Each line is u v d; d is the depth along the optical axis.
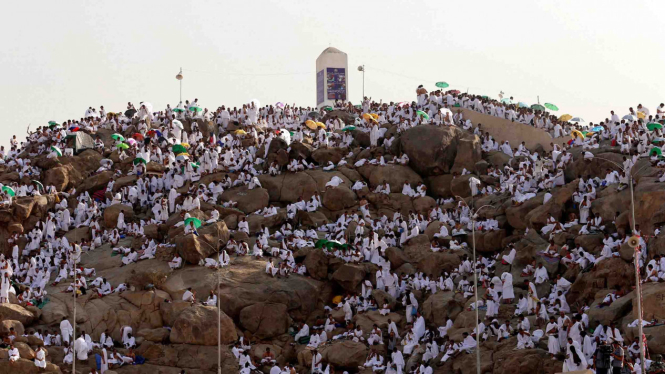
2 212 64.75
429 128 70.19
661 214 50.66
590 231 54.31
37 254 62.53
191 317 52.97
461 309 52.66
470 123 76.38
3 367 48.75
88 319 54.62
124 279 57.81
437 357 49.41
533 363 44.09
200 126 80.50
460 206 63.91
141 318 54.88
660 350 41.75
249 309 54.94
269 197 68.12
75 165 72.94
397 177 68.44
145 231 62.62
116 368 51.53
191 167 69.06
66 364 50.94
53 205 68.00
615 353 37.78
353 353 50.59
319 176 68.69
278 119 84.75
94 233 64.25
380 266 57.84
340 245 58.34
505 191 63.88
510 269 55.00
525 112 76.88
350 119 82.38
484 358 46.75
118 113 84.88
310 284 57.66
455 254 58.12
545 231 56.44
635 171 57.78
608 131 68.12
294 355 54.28
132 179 69.94
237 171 70.06
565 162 62.31
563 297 49.19
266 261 59.34
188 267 58.34
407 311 53.78
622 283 48.44
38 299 55.94
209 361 51.88
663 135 63.72
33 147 76.62
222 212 64.62
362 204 65.38
